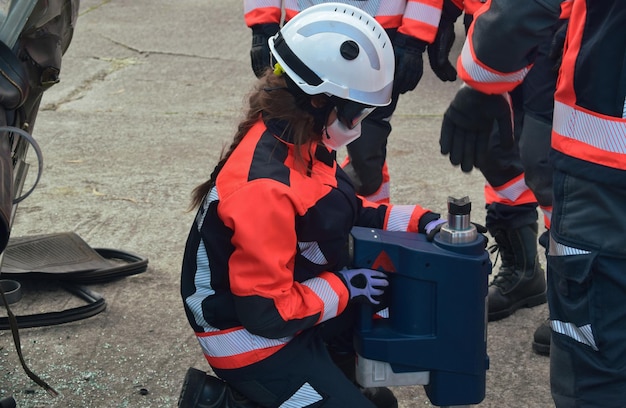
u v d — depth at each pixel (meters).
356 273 2.47
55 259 4.11
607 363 2.35
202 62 8.16
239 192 2.29
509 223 3.75
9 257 4.07
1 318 3.64
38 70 2.87
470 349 2.48
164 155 5.85
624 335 2.32
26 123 2.92
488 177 3.71
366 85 2.37
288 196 2.29
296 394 2.44
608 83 2.21
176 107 6.93
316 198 2.37
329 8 2.43
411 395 3.25
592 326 2.33
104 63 8.08
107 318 3.79
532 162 3.38
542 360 3.49
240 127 2.48
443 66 3.73
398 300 2.50
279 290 2.31
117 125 6.48
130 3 10.31
